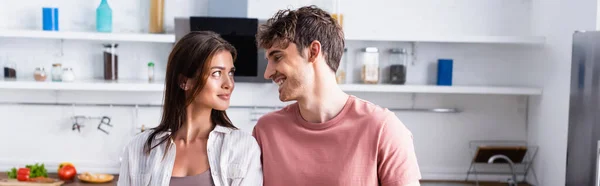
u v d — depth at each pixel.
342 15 3.71
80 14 3.78
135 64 3.84
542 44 3.71
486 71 3.96
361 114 1.59
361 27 3.86
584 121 2.84
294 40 1.54
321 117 1.62
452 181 3.93
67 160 3.88
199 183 1.58
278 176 1.63
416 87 3.65
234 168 1.59
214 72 1.57
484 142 4.00
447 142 4.00
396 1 3.87
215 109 1.66
